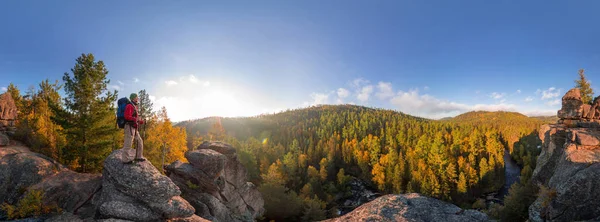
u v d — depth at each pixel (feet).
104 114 65.51
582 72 164.55
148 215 41.75
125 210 40.70
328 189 336.29
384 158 388.98
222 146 97.66
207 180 80.59
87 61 64.69
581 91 163.94
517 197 121.19
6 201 44.62
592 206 44.24
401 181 331.98
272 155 378.94
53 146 66.54
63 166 54.75
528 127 634.84
